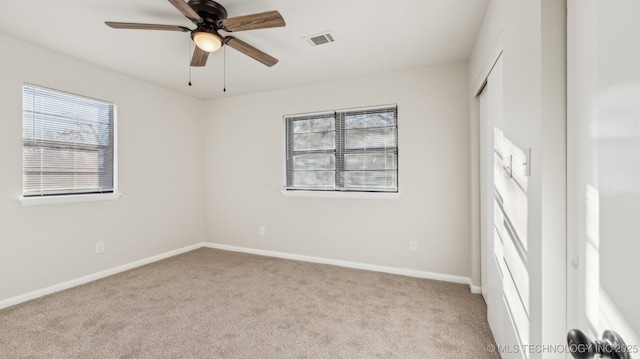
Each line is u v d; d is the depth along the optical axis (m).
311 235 3.58
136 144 3.36
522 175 1.21
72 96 2.79
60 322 2.08
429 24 2.18
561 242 0.95
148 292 2.62
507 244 1.48
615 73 0.62
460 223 2.88
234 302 2.42
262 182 3.89
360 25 2.20
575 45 0.87
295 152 3.71
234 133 4.07
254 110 3.93
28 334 1.92
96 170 3.00
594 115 0.74
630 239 0.55
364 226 3.29
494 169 1.82
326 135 3.49
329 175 3.48
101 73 3.00
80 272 2.83
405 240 3.10
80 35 2.35
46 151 2.61
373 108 3.25
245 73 3.19
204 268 3.30
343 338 1.89
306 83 3.52
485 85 2.26
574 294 0.88
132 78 3.30
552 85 0.96
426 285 2.79
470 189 2.76
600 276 0.70
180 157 3.93
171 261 3.57
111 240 3.11
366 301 2.44
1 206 2.33
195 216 4.17
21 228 2.44
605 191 0.67
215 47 2.03
